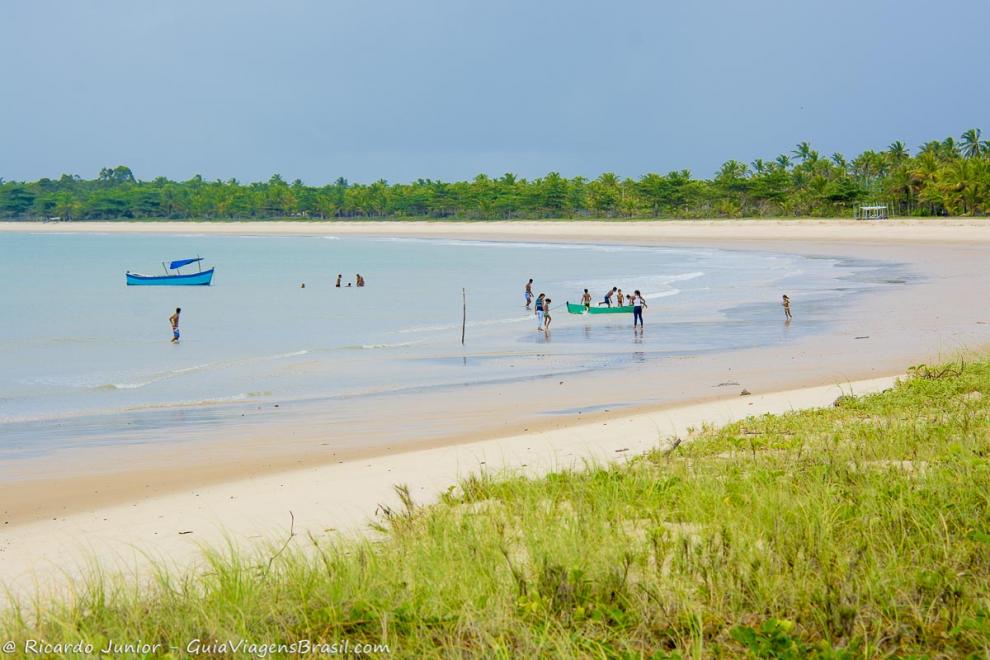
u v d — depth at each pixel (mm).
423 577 9250
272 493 16984
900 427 16375
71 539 14562
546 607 8133
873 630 7395
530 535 10398
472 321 52875
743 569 8594
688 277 80812
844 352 35125
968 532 9438
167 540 14062
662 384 29594
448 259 120250
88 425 25453
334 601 8617
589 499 12461
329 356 39219
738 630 7273
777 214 199750
